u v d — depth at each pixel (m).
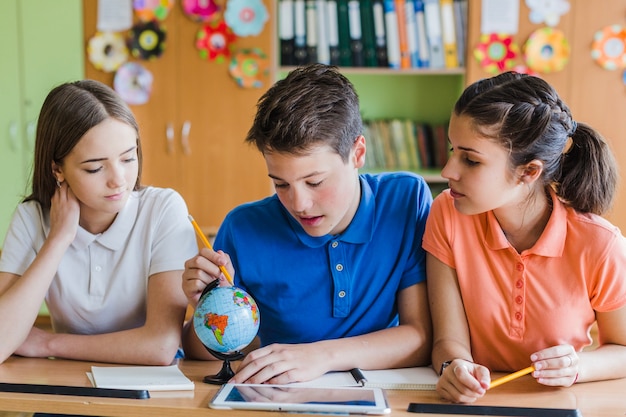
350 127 1.32
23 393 1.21
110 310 1.59
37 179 1.54
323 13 3.54
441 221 1.46
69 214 1.51
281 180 1.30
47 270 1.48
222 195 3.54
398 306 1.54
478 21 3.43
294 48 3.55
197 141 3.51
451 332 1.42
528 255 1.38
